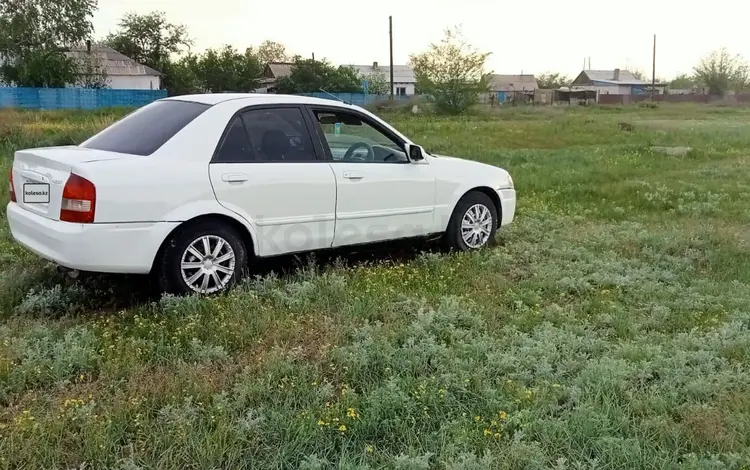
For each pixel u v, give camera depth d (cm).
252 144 521
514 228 771
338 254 597
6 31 4181
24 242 491
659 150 1817
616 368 379
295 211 535
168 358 392
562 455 302
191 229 486
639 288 557
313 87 5938
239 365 384
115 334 428
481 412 338
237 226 511
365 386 363
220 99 527
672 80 9525
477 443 308
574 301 528
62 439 300
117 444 300
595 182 1212
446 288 542
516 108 4572
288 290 506
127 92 4228
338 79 6116
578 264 620
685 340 435
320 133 560
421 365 387
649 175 1324
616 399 350
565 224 814
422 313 464
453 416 335
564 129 2608
